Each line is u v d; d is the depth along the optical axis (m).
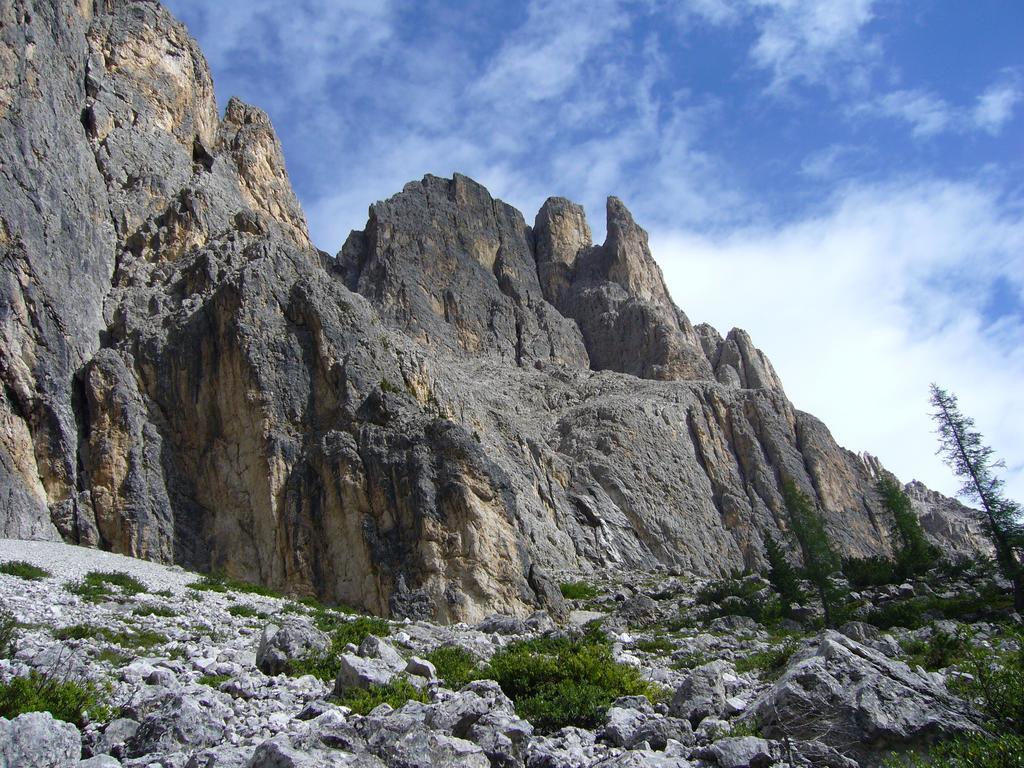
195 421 46.12
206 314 48.94
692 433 87.19
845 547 82.75
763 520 81.31
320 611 31.97
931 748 11.81
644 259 123.69
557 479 70.94
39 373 42.75
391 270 103.38
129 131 63.22
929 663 20.38
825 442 93.62
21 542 36.19
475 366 95.25
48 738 9.81
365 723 12.06
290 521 41.81
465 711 12.62
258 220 58.91
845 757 11.77
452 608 37.94
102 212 56.03
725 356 116.75
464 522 40.59
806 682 13.48
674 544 71.69
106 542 40.59
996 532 37.62
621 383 93.44
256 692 15.01
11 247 44.50
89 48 65.62
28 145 49.41
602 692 15.74
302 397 46.47
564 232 126.12
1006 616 32.62
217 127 76.69
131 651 18.08
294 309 49.75
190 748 11.12
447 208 117.19
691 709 14.85
